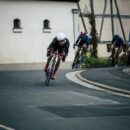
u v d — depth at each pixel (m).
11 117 18.23
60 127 16.64
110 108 20.89
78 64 45.47
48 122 17.45
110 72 36.66
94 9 62.25
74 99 23.22
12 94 24.23
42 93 24.91
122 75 34.44
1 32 53.56
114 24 64.31
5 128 16.25
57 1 57.19
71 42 58.03
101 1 63.06
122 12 65.06
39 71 37.75
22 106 20.69
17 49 54.50
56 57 28.69
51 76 28.47
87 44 45.72
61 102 22.14
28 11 55.25
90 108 20.75
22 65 53.91
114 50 50.75
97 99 23.52
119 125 17.27
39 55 55.91
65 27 57.72
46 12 56.47
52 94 24.69
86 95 24.84
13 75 34.00
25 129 16.16
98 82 30.06
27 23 55.19
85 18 61.34
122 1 65.06
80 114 19.19
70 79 32.12
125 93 26.12
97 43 61.97
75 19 58.47
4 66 52.56
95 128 16.61
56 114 19.05
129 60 52.28
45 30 56.22
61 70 39.38
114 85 28.70
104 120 18.11
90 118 18.42
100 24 62.81
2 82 29.50
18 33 54.56
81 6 61.16
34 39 55.59
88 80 30.98
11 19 54.22
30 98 23.05
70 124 17.17
